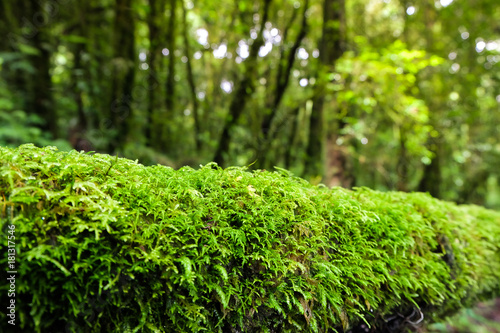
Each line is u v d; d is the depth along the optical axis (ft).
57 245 2.05
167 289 2.35
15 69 13.42
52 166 2.38
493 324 12.55
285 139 17.97
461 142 21.09
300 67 16.90
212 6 14.06
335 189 3.96
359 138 12.65
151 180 2.77
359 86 11.55
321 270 3.01
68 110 16.67
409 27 19.45
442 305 4.40
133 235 2.28
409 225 3.79
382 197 4.41
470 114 18.83
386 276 3.40
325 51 13.37
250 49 12.44
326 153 13.19
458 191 25.29
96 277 2.06
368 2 18.72
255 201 2.89
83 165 2.41
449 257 4.29
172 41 14.49
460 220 5.09
